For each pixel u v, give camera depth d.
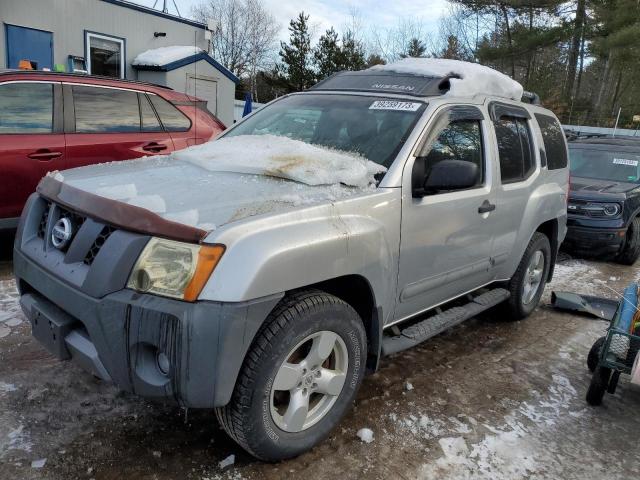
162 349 2.18
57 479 2.45
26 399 3.01
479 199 3.71
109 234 2.39
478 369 3.93
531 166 4.58
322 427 2.78
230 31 46.31
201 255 2.19
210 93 16.06
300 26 29.92
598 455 3.03
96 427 2.84
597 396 3.48
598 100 36.25
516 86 4.58
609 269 7.48
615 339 3.28
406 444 2.94
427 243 3.27
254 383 2.37
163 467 2.59
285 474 2.62
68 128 5.44
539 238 4.79
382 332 3.12
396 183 3.03
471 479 2.72
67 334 2.50
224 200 2.51
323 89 4.14
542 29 27.86
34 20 12.06
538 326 4.93
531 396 3.61
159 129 6.22
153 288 2.21
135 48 14.52
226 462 2.65
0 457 2.55
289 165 2.92
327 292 2.86
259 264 2.24
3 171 4.95
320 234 2.51
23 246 2.86
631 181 8.30
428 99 3.58
